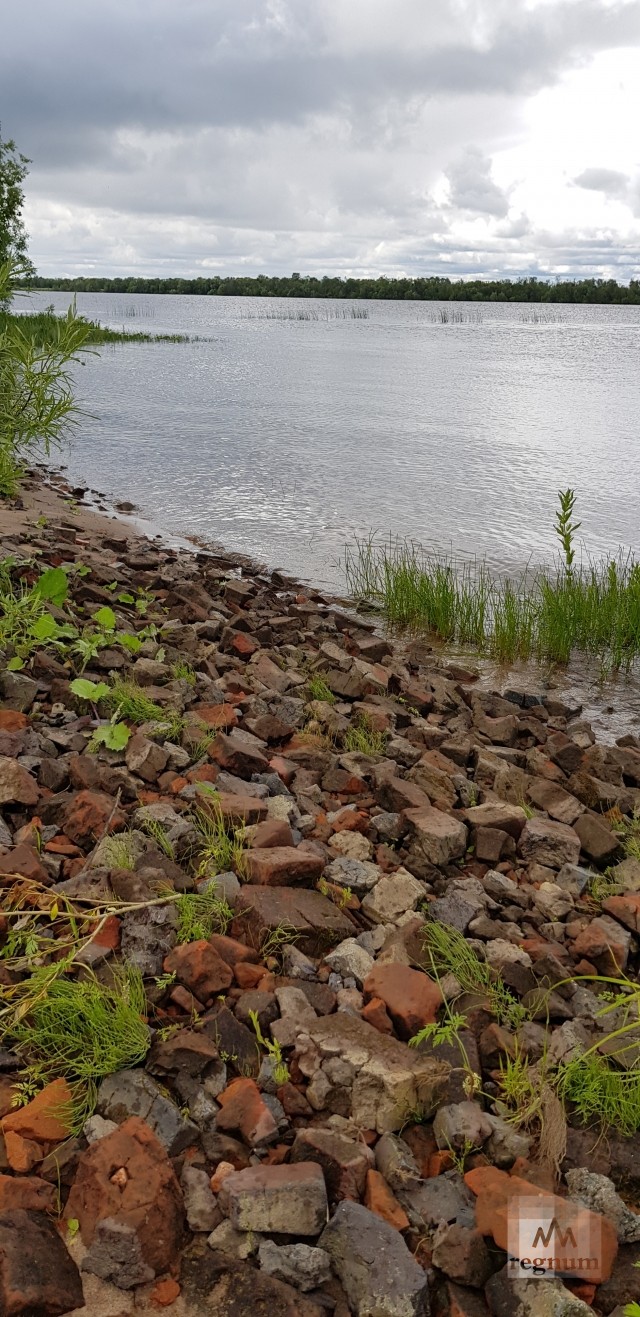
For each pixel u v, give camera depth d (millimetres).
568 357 61125
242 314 129750
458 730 8320
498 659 11477
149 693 7047
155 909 4320
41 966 3986
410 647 11352
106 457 22953
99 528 15625
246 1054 3660
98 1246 2873
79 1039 3637
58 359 8219
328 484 20156
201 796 5387
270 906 4469
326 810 5969
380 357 56812
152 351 57438
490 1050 3861
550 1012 4172
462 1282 2953
